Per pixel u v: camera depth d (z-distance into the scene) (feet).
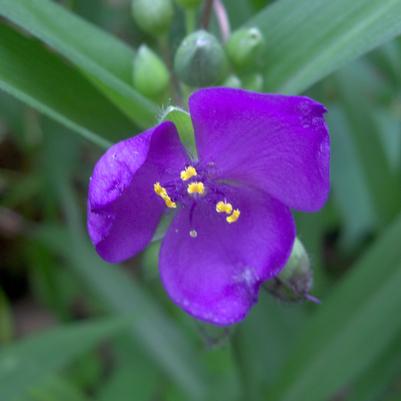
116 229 0.48
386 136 0.73
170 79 0.56
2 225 0.81
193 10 0.55
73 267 0.73
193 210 0.50
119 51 0.55
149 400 0.69
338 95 0.73
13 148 0.83
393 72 0.71
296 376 0.61
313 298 0.50
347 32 0.52
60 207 0.78
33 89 0.51
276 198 0.49
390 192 0.66
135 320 0.69
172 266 0.49
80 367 0.72
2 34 0.51
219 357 0.68
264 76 0.54
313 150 0.46
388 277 0.60
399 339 0.62
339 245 0.76
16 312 0.81
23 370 0.62
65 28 0.54
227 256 0.49
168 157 0.49
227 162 0.49
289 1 0.54
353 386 0.66
